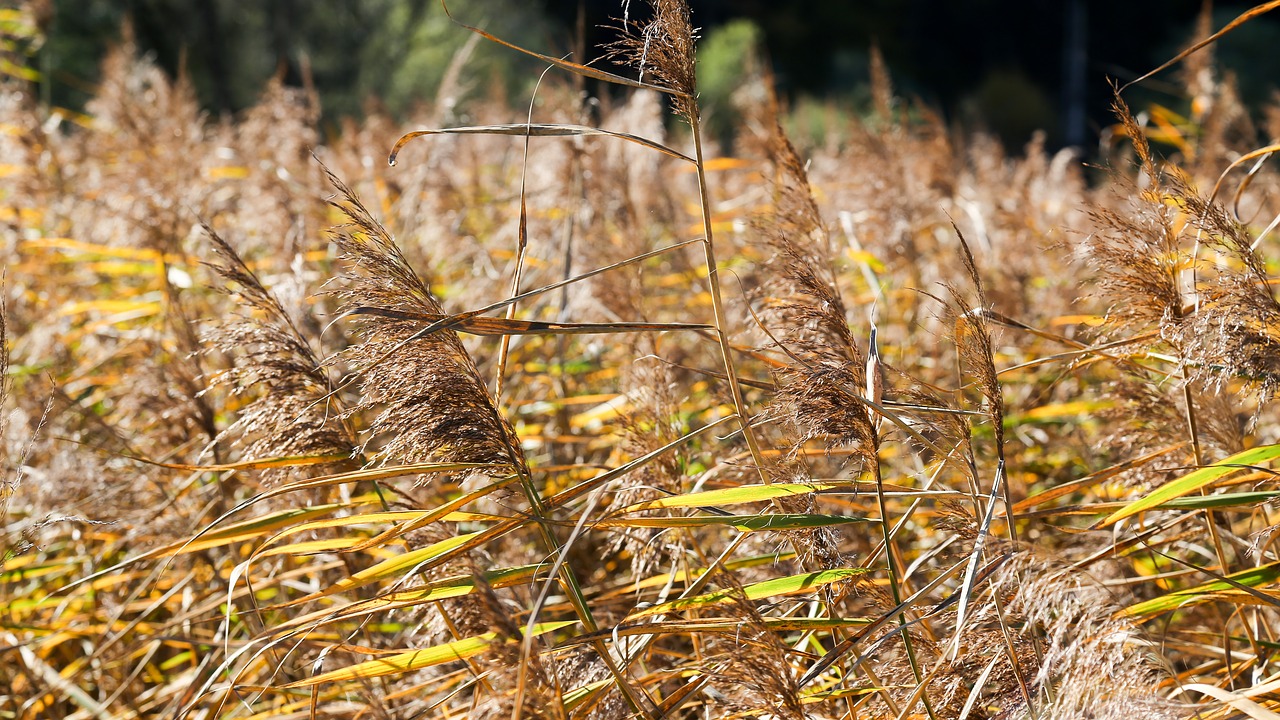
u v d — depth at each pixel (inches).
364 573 79.5
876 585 90.2
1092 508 92.9
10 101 257.6
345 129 275.1
